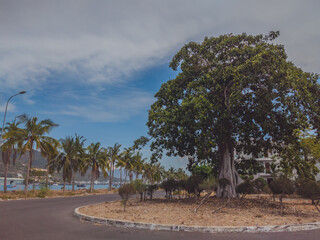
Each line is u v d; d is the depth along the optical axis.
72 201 22.19
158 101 23.72
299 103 17.98
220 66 20.09
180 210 13.65
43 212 13.29
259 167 26.03
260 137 21.69
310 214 12.76
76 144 51.69
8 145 34.03
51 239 6.72
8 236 7.02
